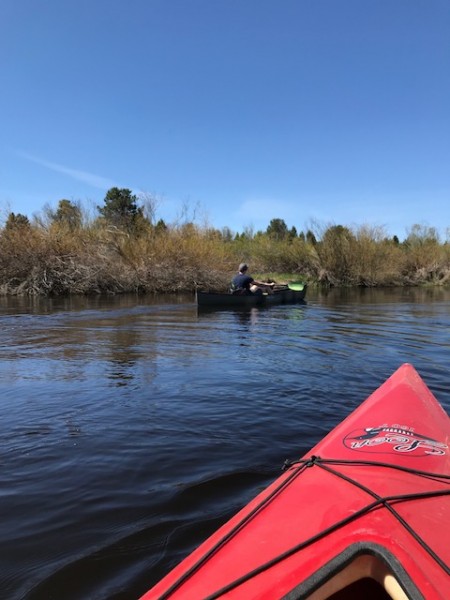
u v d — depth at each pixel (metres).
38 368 5.98
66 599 1.99
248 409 4.37
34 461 3.29
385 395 3.39
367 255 30.22
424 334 9.02
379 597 1.51
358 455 2.32
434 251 33.91
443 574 1.37
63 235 20.36
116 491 2.88
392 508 1.73
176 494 2.84
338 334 8.99
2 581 2.10
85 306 14.84
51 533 2.46
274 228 62.94
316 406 4.47
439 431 2.67
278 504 1.94
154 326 10.08
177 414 4.23
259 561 1.54
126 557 2.26
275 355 6.86
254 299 14.30
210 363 6.29
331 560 1.40
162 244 23.00
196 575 1.53
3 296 19.31
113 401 4.61
